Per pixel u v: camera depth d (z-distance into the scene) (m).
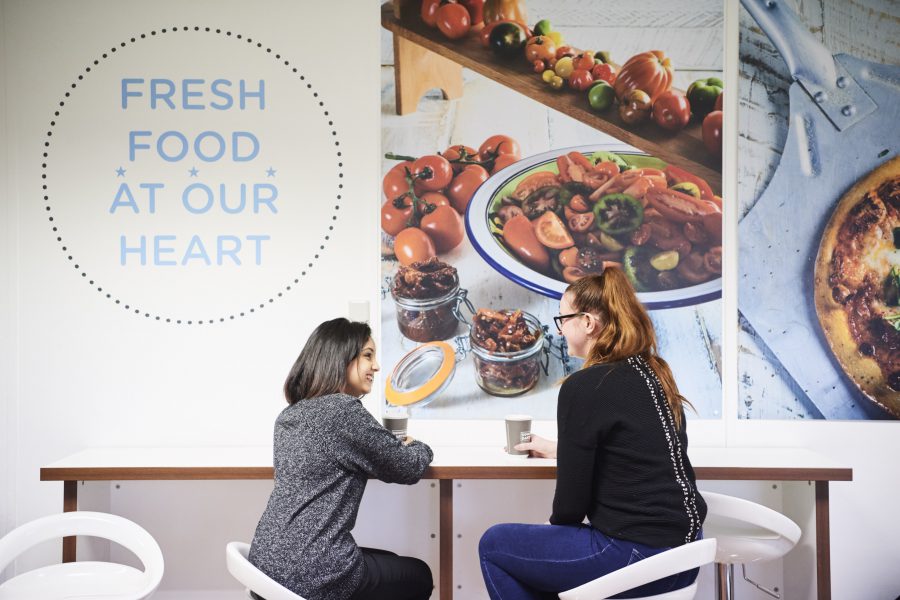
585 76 2.62
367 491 2.66
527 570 1.75
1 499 2.61
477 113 2.63
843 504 2.64
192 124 2.64
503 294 2.63
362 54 2.65
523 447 2.26
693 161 2.62
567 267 2.62
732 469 2.19
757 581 2.62
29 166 2.62
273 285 2.65
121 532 1.93
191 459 2.34
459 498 2.65
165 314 2.63
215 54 2.64
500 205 2.63
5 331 2.61
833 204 2.62
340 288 2.66
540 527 1.80
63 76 2.62
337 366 1.88
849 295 2.62
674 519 1.65
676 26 2.62
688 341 2.62
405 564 1.93
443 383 2.63
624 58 2.62
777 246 2.62
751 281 2.62
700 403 2.62
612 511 1.71
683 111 2.62
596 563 1.68
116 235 2.63
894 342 2.61
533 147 2.62
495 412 2.63
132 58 2.63
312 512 1.74
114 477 2.19
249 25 2.64
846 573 2.64
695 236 2.61
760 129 2.62
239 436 2.64
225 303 2.64
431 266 2.63
